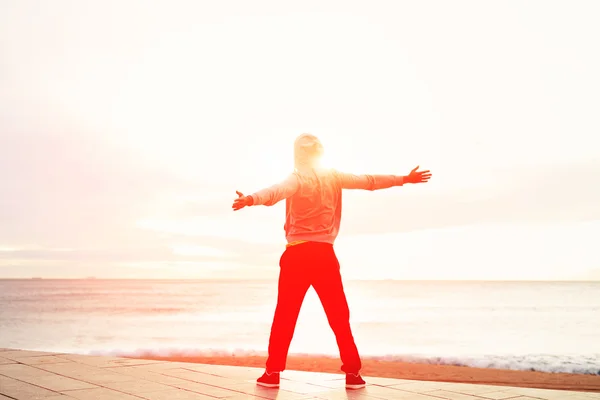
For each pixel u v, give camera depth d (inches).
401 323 2439.7
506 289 7293.3
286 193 195.6
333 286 202.5
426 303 4160.9
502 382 826.8
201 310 3319.4
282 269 207.5
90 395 185.8
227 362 1037.8
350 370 199.9
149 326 2235.5
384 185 216.2
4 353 303.7
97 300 4434.1
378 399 180.5
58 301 4320.9
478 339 1817.2
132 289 7180.1
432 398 182.9
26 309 3344.0
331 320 203.5
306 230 203.3
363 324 2399.1
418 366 1046.4
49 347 1427.2
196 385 206.7
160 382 213.5
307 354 1238.9
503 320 2596.0
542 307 3614.7
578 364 1116.5
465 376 901.2
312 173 205.9
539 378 884.0
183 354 1241.4
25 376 227.1
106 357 290.7
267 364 204.4
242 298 4734.3
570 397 185.8
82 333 1918.1
